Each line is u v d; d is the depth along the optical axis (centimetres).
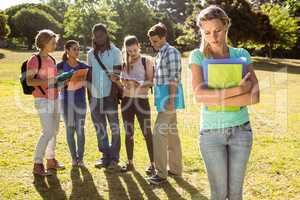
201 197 548
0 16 6144
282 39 4166
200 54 383
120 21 6238
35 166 621
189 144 814
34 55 601
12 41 6800
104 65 644
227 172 380
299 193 563
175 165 623
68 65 662
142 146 794
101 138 669
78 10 5291
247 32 3788
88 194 557
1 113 1120
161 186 586
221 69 374
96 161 690
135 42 615
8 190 562
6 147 773
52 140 645
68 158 713
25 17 6606
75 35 5312
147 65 623
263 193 563
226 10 3772
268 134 912
